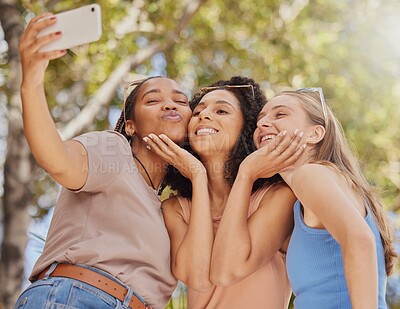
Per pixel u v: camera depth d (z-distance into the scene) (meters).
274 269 1.90
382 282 1.62
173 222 1.90
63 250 1.67
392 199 4.87
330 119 1.89
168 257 1.77
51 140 1.53
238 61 5.01
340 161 1.86
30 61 1.45
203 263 1.82
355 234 1.46
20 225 3.52
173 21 4.61
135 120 1.95
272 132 1.89
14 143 3.58
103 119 4.58
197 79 4.99
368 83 5.00
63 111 4.53
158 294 1.73
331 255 1.61
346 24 5.13
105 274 1.64
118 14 4.51
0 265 3.48
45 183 4.76
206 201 1.87
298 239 1.67
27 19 4.14
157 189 1.94
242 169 1.86
